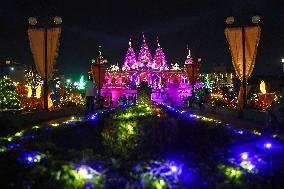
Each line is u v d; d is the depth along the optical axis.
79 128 10.96
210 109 28.84
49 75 20.78
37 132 9.56
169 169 5.25
